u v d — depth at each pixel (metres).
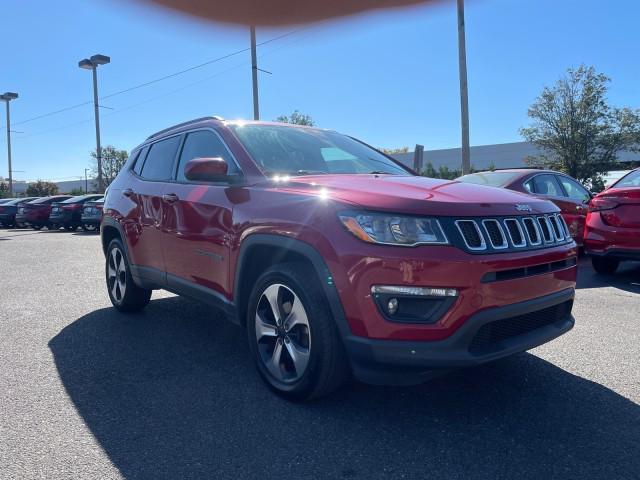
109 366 3.91
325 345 2.92
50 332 4.82
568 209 8.17
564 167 27.28
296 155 4.04
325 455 2.62
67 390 3.46
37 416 3.08
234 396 3.33
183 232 4.12
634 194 6.43
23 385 3.55
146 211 4.73
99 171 34.59
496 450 2.65
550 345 4.24
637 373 3.64
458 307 2.65
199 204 3.94
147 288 5.02
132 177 5.33
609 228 6.66
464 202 2.86
